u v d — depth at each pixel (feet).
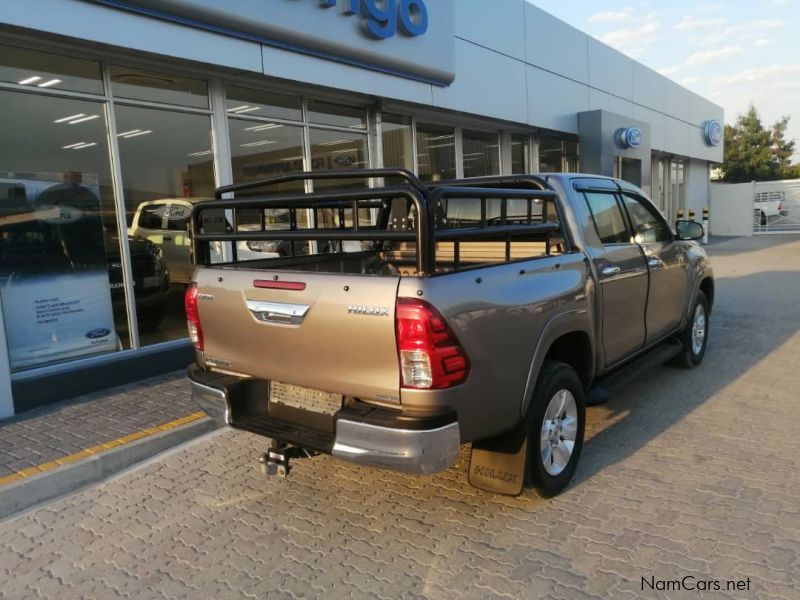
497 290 10.76
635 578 9.92
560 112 48.65
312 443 10.72
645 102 65.67
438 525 11.94
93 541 11.91
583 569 10.24
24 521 12.78
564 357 14.10
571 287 12.96
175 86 23.25
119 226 21.48
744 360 22.98
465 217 17.19
